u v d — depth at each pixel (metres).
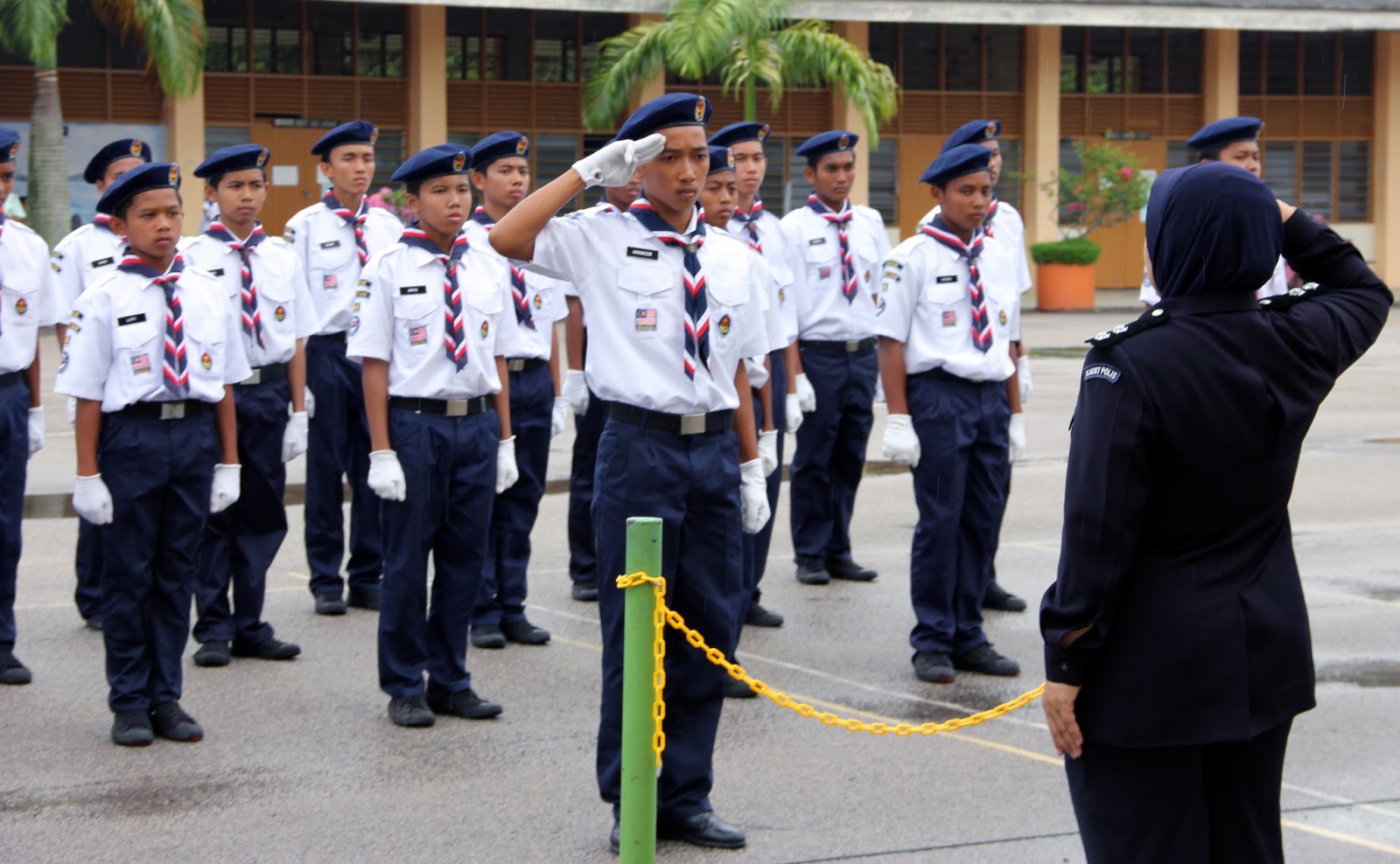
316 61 26.02
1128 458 3.26
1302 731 6.14
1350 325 3.48
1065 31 30.06
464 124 27.06
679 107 4.83
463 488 6.28
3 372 6.79
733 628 5.01
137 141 8.07
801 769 5.71
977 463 7.03
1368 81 31.77
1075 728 3.38
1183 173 3.39
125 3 20.72
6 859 4.79
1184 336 3.31
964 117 29.67
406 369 6.19
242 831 5.05
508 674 6.99
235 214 7.37
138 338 5.87
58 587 8.52
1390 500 11.21
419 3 23.80
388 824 5.12
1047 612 3.35
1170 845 3.36
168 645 6.02
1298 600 3.42
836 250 8.66
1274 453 3.34
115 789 5.44
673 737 4.98
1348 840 5.01
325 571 8.16
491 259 6.53
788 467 12.53
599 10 24.31
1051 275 28.20
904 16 26.08
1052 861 4.83
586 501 8.34
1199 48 30.70
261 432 7.21
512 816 5.21
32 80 24.28
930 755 5.88
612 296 4.87
